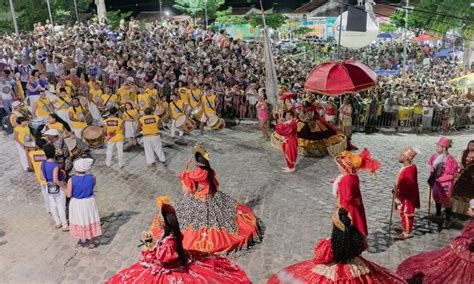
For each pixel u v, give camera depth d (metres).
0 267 8.08
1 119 16.05
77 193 8.38
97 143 13.20
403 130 19.48
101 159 13.41
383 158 14.04
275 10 59.81
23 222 9.69
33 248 8.68
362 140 16.77
